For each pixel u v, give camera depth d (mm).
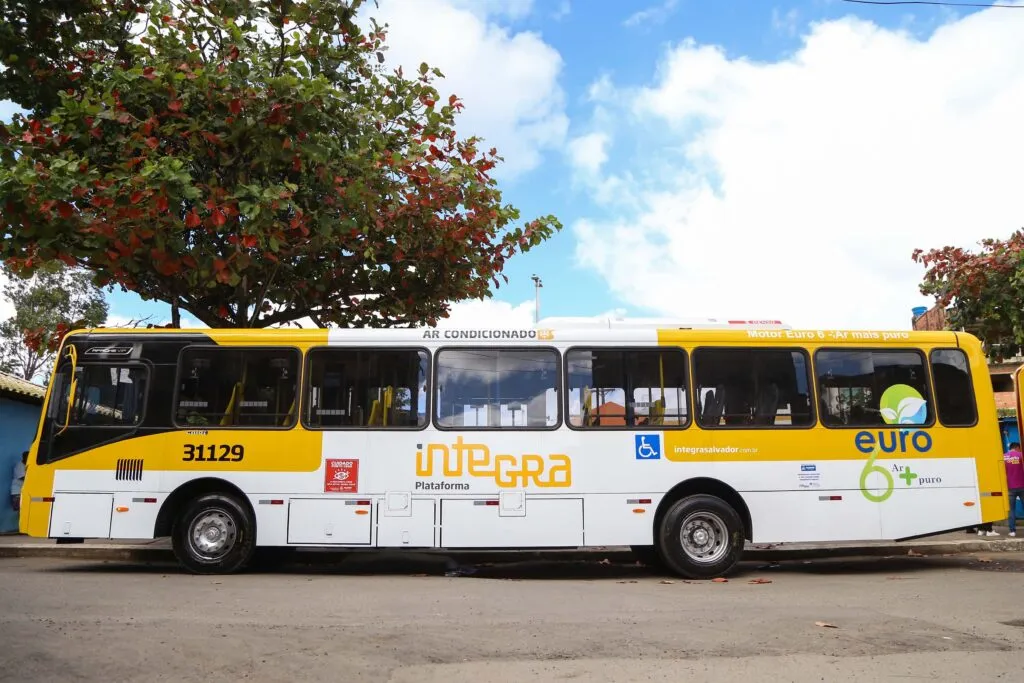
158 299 13336
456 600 8039
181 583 9148
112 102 10781
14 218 9852
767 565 11805
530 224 13484
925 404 10516
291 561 12250
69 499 10000
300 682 4980
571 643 6062
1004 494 10398
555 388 10297
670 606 7746
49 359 29469
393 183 12055
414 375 10328
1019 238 15234
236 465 10055
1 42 10523
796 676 5168
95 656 5391
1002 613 7375
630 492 10078
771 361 10484
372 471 10062
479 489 10047
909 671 5277
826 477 10227
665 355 10438
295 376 10297
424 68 13070
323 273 13242
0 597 7750
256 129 10969
